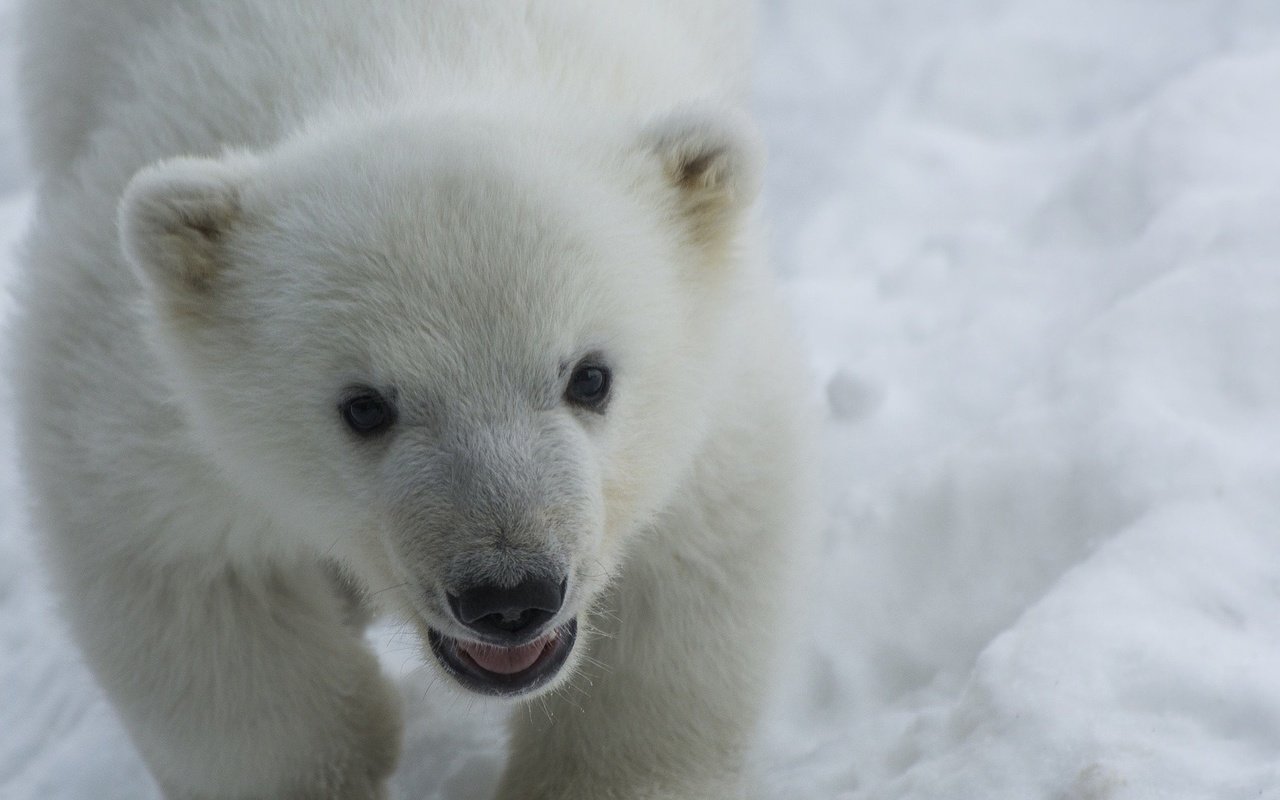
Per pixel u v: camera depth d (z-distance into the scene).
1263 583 8.75
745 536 8.75
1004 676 8.49
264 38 8.82
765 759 9.59
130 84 9.27
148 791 10.95
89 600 8.55
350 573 8.87
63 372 8.43
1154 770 7.70
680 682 8.96
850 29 17.30
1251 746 7.78
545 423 7.11
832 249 14.27
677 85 9.23
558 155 7.74
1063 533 10.05
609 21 9.23
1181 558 8.98
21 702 12.22
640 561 8.70
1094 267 12.70
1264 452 9.78
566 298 7.18
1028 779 7.95
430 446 7.03
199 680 8.74
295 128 8.38
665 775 9.07
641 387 7.70
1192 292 11.04
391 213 7.22
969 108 15.66
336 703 9.28
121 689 8.80
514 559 6.74
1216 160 12.89
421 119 7.78
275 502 8.04
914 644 10.00
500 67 8.66
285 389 7.48
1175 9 16.14
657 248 7.91
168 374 8.01
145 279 7.70
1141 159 13.20
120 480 8.21
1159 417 10.16
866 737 9.25
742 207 8.24
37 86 10.83
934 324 12.83
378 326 7.10
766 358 8.77
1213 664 8.20
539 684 7.40
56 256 8.75
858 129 16.00
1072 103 15.47
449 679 7.59
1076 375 10.83
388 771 9.75
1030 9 16.66
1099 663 8.37
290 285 7.41
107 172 8.84
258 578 8.80
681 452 8.09
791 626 9.21
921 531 10.45
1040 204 13.69
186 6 9.30
